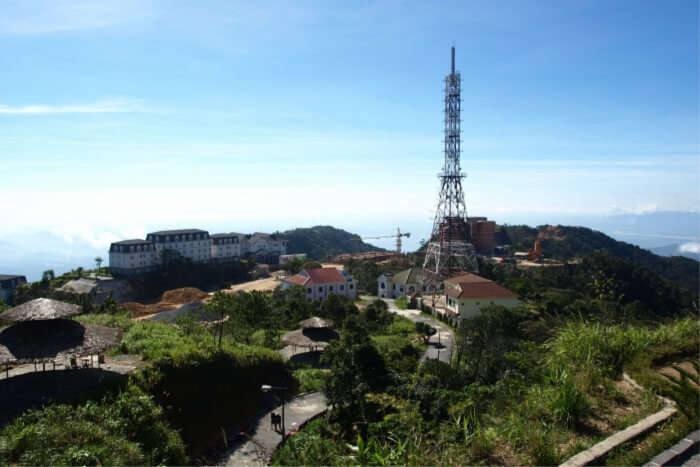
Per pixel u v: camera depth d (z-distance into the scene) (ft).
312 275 298.35
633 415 34.81
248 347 116.78
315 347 129.90
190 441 78.33
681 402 32.89
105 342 71.41
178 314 169.17
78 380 70.95
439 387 79.97
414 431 36.47
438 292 284.61
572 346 48.34
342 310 204.13
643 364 43.34
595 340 47.93
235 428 88.38
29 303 71.87
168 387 79.20
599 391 40.09
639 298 319.27
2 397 63.82
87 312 158.61
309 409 99.25
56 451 49.01
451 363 120.88
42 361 65.92
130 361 83.66
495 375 90.07
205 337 115.34
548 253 516.73
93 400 64.39
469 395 63.36
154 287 394.93
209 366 90.74
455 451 32.71
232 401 93.76
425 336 184.24
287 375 116.47
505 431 33.94
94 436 54.19
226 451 78.48
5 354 64.23
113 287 365.81
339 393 83.46
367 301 298.35
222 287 398.21
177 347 94.38
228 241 499.92
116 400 66.33
